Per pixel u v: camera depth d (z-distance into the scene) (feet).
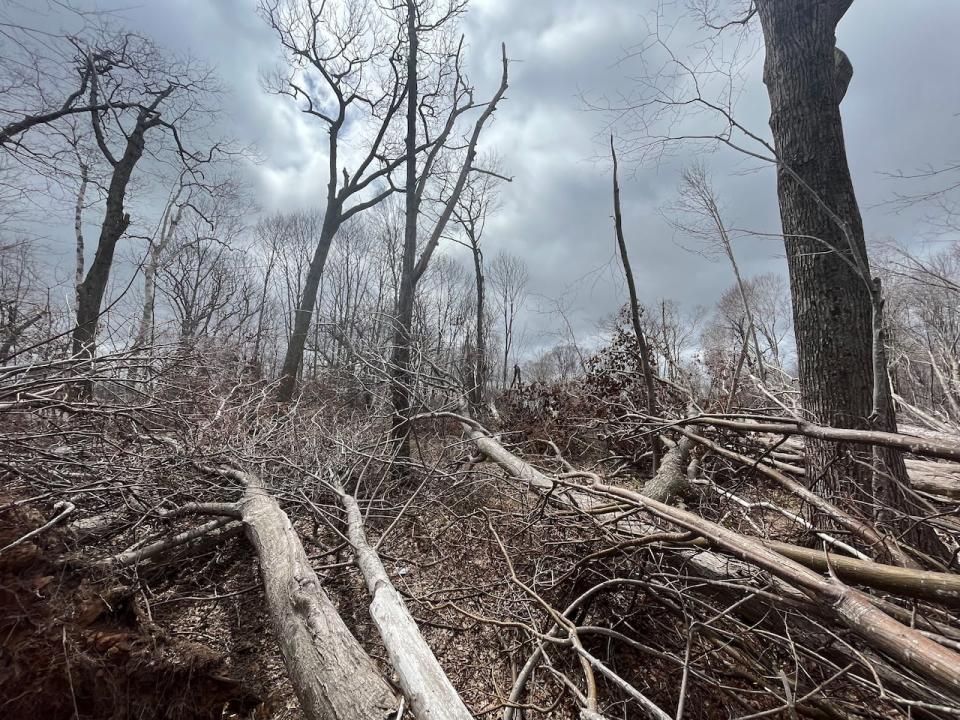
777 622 8.04
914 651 4.97
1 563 8.84
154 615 11.69
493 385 40.32
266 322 61.87
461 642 10.34
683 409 19.57
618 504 10.56
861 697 7.43
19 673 7.95
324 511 14.92
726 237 14.92
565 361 34.30
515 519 13.07
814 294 11.46
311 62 35.29
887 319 11.01
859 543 9.31
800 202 11.71
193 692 9.28
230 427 17.16
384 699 6.66
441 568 13.03
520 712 7.72
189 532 12.80
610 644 9.15
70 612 9.00
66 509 10.40
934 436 15.96
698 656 8.54
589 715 5.84
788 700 6.45
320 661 7.52
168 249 47.01
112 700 8.41
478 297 59.11
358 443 18.95
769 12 12.69
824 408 11.22
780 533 11.80
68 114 29.91
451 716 5.65
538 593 10.51
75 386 14.03
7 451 11.05
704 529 7.73
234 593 12.07
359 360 24.64
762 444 13.33
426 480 17.21
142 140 37.76
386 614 7.77
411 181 26.96
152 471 13.03
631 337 28.19
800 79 11.95
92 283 34.96
